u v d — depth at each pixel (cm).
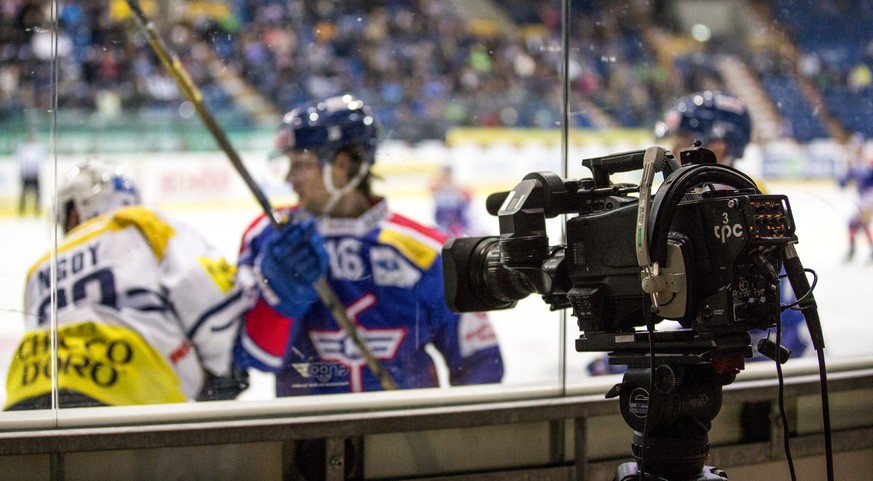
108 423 156
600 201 136
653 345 124
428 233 218
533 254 132
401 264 212
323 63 1063
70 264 188
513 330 308
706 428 135
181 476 157
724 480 136
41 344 174
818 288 319
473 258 144
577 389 182
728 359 128
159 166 763
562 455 178
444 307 212
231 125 820
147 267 199
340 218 216
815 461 195
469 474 170
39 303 178
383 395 172
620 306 131
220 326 203
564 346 183
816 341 131
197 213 744
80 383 176
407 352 211
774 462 191
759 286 124
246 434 154
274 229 212
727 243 121
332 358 208
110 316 186
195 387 198
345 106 225
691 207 124
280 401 166
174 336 196
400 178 761
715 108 289
